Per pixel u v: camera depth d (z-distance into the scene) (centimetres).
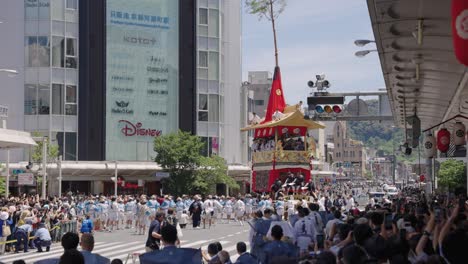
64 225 3359
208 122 7338
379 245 855
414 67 1962
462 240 804
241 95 8750
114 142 6862
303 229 1628
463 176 6538
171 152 6219
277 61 5175
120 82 6919
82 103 6825
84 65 6844
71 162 6519
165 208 3903
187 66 7338
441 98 2522
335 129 19550
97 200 4322
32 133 6350
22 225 2845
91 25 6888
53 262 930
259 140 5088
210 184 6456
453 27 984
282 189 4384
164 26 7138
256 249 1380
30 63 6625
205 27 7350
